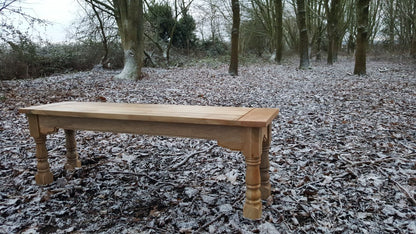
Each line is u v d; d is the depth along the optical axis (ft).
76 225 6.84
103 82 29.09
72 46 43.32
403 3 52.85
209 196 7.97
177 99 21.86
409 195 7.39
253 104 19.99
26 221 7.00
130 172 9.68
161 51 49.98
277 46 53.67
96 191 8.53
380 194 7.68
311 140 12.30
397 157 10.02
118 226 6.75
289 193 7.99
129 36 30.99
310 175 9.05
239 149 6.57
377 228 6.29
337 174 9.03
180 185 8.73
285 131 13.69
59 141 12.99
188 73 37.63
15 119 16.46
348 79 29.99
